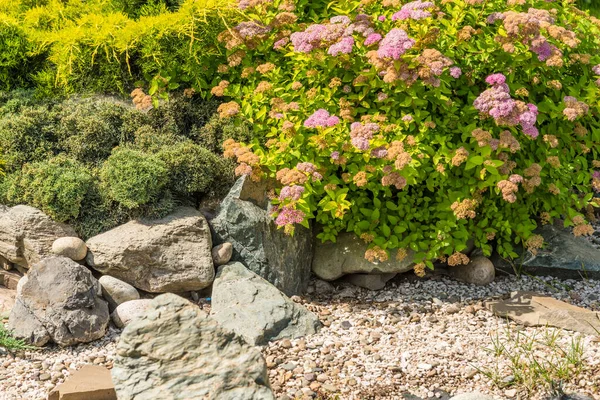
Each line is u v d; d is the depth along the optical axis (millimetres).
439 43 5430
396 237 5348
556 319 4934
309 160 5277
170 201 5246
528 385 4234
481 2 5324
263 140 5648
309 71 5469
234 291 4961
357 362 4543
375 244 5359
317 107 5445
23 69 6219
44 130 5617
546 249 5719
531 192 5477
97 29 5969
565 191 5570
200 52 5840
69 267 4754
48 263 4766
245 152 5230
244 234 5305
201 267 5062
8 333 4559
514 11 5484
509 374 4363
